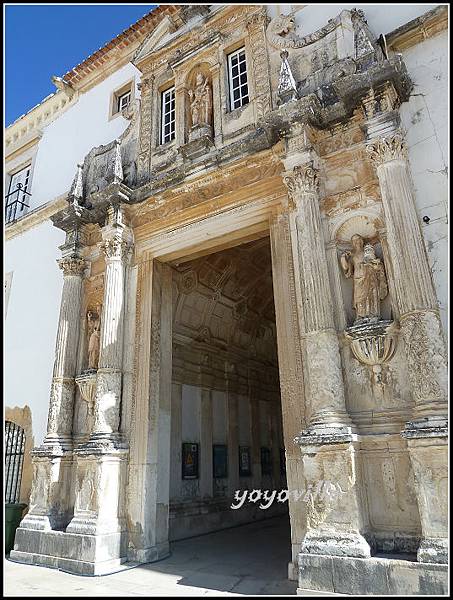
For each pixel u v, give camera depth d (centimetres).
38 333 1296
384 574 538
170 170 1055
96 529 798
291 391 734
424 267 643
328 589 563
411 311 624
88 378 995
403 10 855
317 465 629
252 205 888
